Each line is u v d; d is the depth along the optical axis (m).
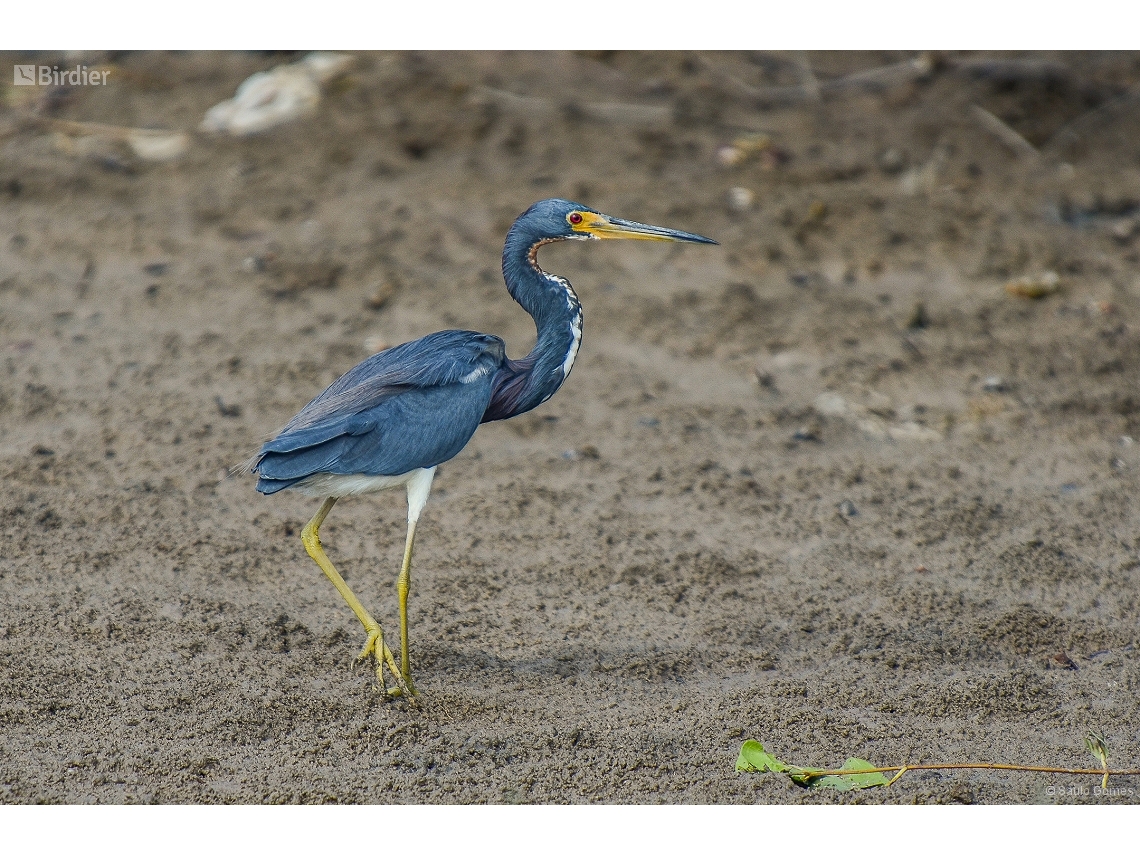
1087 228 16.03
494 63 19.19
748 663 9.42
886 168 17.19
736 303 14.62
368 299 14.57
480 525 11.12
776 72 19.31
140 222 15.90
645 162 17.09
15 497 11.10
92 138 17.59
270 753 8.30
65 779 7.95
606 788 8.04
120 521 10.90
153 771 8.07
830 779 8.05
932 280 15.15
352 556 10.66
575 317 10.01
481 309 14.38
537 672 9.25
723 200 16.42
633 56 19.52
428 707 8.80
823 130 18.00
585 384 13.33
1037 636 9.70
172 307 14.43
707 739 8.56
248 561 10.49
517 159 17.17
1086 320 14.31
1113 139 17.72
